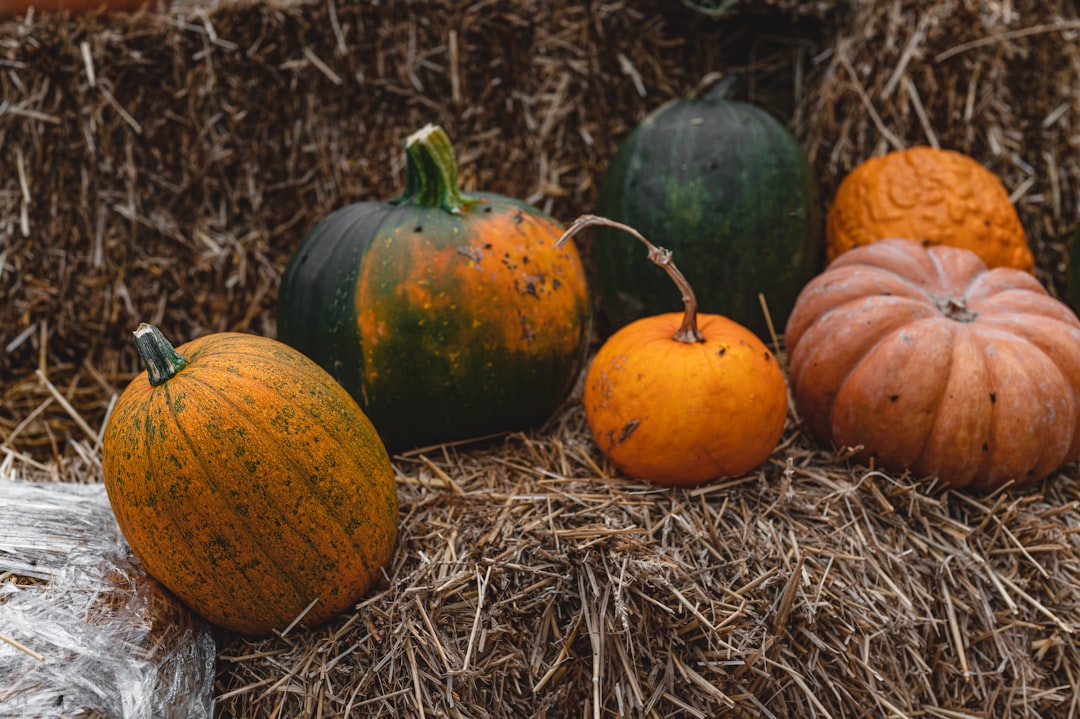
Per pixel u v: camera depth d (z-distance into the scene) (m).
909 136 2.50
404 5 2.35
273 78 2.39
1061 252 2.61
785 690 1.52
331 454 1.32
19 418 2.41
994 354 1.67
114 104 2.33
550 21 2.42
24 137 2.34
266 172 2.47
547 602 1.45
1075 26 2.44
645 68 2.56
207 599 1.34
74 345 2.53
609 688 1.45
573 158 2.58
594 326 2.66
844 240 2.43
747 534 1.55
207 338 1.43
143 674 1.26
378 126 2.48
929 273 1.90
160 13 2.35
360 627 1.45
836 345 1.76
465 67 2.43
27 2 2.42
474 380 1.82
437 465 1.86
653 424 1.59
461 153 2.51
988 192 2.33
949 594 1.63
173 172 2.44
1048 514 1.70
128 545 1.46
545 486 1.69
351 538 1.36
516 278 1.80
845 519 1.64
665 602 1.44
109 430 1.30
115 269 2.48
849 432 1.75
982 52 2.40
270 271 2.55
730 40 2.64
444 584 1.42
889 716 1.55
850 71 2.51
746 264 2.28
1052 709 1.67
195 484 1.22
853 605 1.49
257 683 1.41
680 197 2.26
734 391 1.58
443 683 1.38
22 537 1.38
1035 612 1.66
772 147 2.29
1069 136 2.55
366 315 1.78
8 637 1.16
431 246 1.78
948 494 1.76
